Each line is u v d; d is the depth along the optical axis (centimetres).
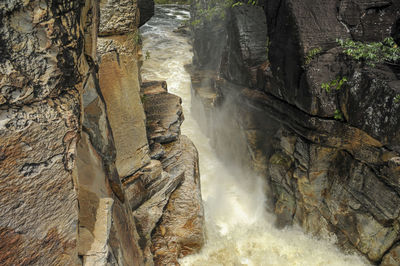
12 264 134
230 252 567
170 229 482
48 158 139
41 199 140
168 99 659
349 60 489
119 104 381
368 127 446
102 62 346
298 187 592
